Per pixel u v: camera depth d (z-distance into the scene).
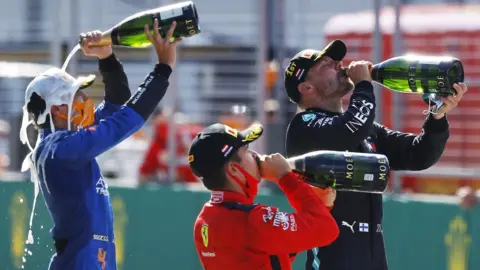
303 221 14.86
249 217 15.00
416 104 31.36
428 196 31.09
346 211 17.50
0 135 39.69
